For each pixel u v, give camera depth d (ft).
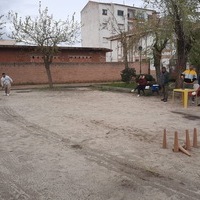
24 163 22.11
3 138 29.53
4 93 77.61
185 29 59.98
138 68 128.06
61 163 22.02
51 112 44.93
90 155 23.85
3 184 18.47
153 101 56.70
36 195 16.89
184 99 49.01
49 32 90.33
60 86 99.60
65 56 122.01
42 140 28.58
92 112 44.52
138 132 31.45
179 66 63.72
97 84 104.99
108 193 17.04
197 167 21.01
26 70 106.63
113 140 28.30
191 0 59.77
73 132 31.73
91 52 127.54
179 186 17.94
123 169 20.75
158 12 64.08
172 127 33.76
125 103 54.34
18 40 90.38
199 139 28.30
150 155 23.68
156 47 72.90
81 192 17.20
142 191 17.26
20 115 42.78
